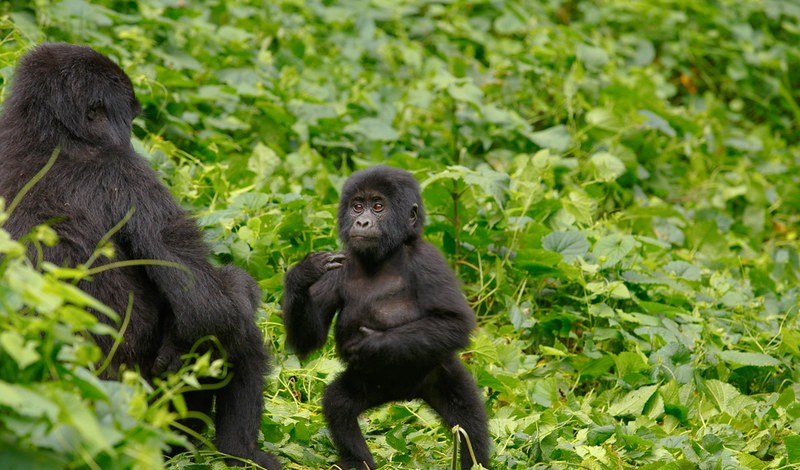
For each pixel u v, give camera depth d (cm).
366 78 1858
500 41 2069
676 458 1030
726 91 2344
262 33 1878
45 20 1483
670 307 1312
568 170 1638
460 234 1348
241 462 918
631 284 1354
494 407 1150
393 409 1099
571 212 1462
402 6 2147
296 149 1617
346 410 980
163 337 874
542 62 1933
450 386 991
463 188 1384
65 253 803
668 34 2366
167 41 1644
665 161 1928
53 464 590
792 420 1126
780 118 2344
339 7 2089
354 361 962
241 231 1237
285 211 1330
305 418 1041
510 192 1417
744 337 1330
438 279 988
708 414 1143
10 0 1498
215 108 1606
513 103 1852
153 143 1385
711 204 1853
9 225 804
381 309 1012
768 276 1529
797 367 1276
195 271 858
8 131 868
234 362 920
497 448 1022
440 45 2042
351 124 1639
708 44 2402
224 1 1894
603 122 1775
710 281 1452
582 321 1312
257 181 1430
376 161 1598
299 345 1003
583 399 1164
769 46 2464
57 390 582
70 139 866
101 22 1536
